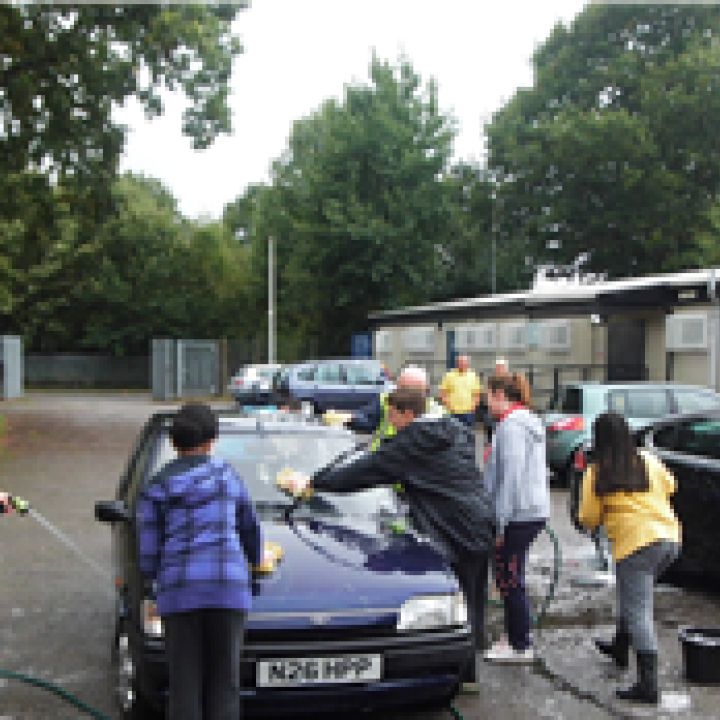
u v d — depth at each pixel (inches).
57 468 561.3
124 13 764.0
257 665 153.3
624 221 1314.0
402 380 187.8
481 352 971.9
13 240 1194.0
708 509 261.9
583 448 323.9
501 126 1467.8
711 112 1243.2
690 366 719.1
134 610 160.7
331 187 1403.8
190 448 147.0
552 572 290.8
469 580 188.4
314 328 1598.2
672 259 1270.9
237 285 1777.8
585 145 1264.8
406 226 1371.8
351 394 856.3
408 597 164.1
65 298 1743.4
